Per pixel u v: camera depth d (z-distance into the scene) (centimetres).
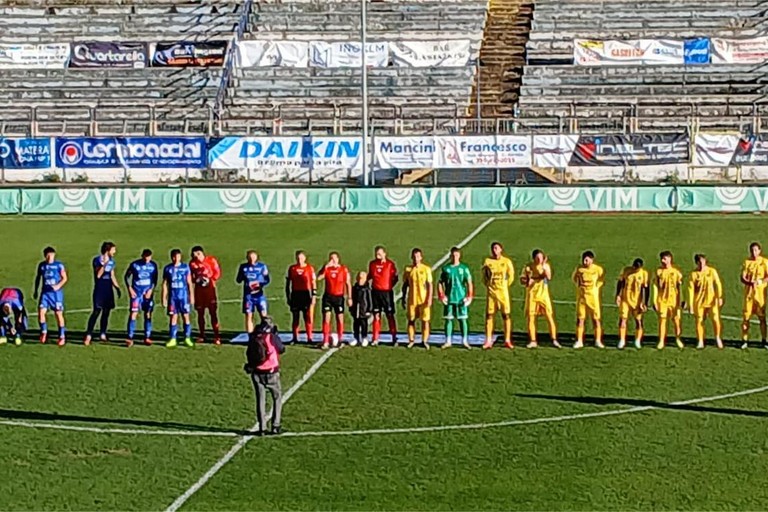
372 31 7069
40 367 2355
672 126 6203
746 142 5678
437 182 5756
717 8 7119
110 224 4750
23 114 6506
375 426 1898
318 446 1792
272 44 6875
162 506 1531
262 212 5094
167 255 3919
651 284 2703
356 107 6494
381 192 5069
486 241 4175
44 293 2598
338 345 2552
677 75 6656
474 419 1934
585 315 2556
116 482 1627
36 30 7156
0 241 4266
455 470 1672
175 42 6862
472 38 7019
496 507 1524
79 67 6862
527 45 6931
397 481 1627
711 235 4272
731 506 1518
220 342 2616
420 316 2542
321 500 1553
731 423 1897
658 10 7144
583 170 5709
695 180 5694
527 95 6575
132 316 2580
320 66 6850
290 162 5791
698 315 2512
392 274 2561
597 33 7025
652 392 2106
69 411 2002
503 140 5681
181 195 5112
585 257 2512
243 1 7356
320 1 7288
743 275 2523
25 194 5144
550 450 1761
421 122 6250
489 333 2527
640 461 1703
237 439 1830
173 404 2047
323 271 2552
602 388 2139
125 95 6681
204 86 6712
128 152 5828
